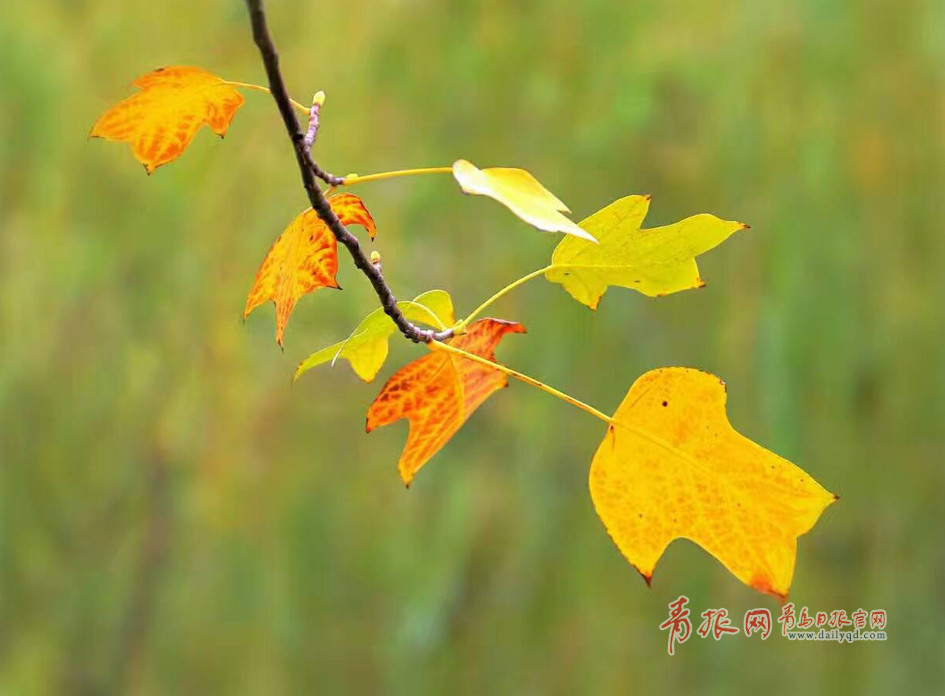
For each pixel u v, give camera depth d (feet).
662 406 5.82
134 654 14.80
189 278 13.50
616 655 13.37
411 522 14.01
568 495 13.69
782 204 12.09
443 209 13.04
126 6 13.37
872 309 12.03
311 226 5.92
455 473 14.15
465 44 12.89
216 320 13.43
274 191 13.23
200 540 14.51
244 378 13.79
